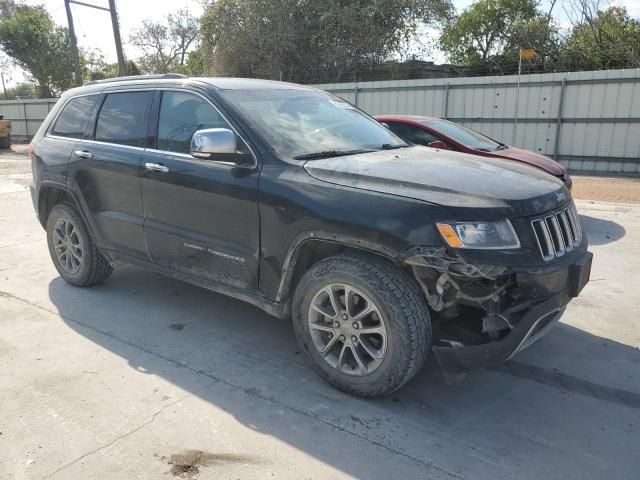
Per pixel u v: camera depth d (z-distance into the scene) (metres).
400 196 2.96
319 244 3.30
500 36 27.31
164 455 2.72
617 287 5.18
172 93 4.12
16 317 4.42
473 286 2.92
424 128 7.79
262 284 3.53
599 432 2.97
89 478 2.55
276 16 24.53
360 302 3.17
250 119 3.65
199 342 4.00
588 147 14.09
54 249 5.14
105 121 4.59
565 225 3.21
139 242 4.29
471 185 3.04
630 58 18.34
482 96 15.25
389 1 23.67
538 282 2.89
